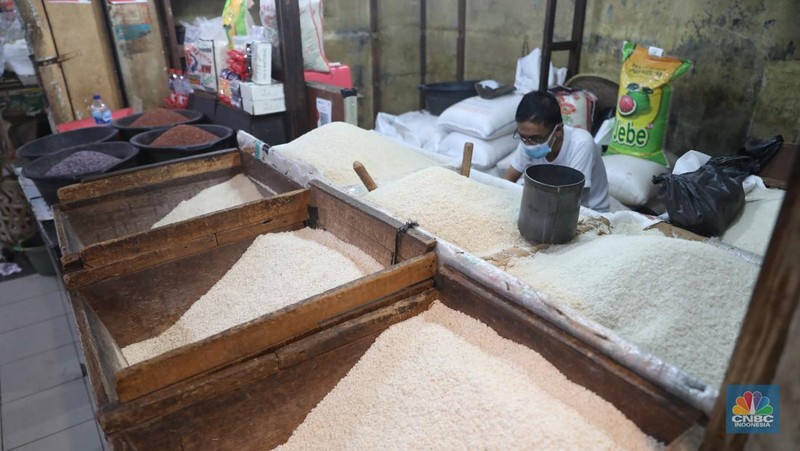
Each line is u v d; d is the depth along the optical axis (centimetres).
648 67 255
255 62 261
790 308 52
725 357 99
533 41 371
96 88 344
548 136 205
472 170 206
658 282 114
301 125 279
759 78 246
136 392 92
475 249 142
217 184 224
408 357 113
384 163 205
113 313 149
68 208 190
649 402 84
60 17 318
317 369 111
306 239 171
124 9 332
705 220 180
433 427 99
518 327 107
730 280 116
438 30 459
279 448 109
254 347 103
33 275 329
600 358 92
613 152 279
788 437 56
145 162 246
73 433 207
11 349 259
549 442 86
